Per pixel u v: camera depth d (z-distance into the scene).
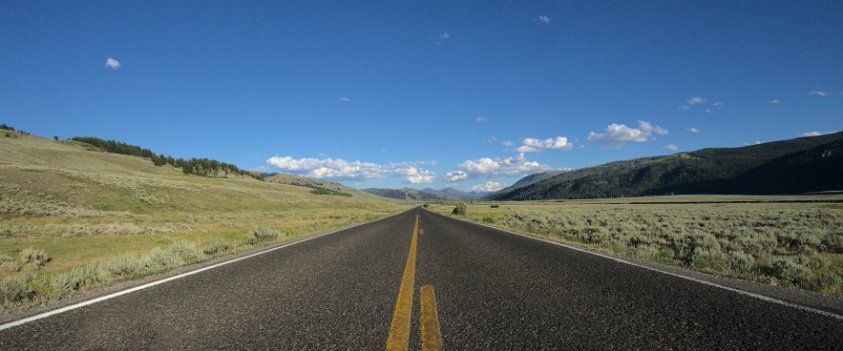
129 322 4.31
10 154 94.56
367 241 14.27
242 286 6.25
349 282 6.52
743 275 6.94
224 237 18.50
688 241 13.74
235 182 129.12
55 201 39.81
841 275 7.64
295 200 102.44
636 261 8.45
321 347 3.46
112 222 28.27
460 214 54.50
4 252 13.16
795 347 3.34
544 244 12.38
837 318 4.15
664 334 3.72
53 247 14.60
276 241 14.91
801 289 5.68
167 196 56.53
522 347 3.41
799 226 19.30
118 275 7.89
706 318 4.20
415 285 6.21
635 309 4.59
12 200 33.59
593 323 4.09
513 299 5.18
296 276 7.14
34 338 3.79
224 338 3.76
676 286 5.82
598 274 6.89
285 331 3.95
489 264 8.37
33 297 5.77
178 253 9.96
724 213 34.31
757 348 3.33
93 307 4.97
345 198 161.00
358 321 4.25
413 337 3.69
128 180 58.50
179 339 3.75
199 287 6.19
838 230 16.58
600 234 15.45
